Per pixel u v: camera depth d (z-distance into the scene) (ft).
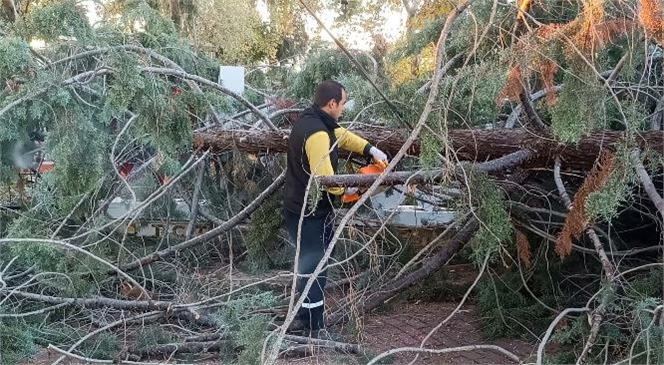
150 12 13.37
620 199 7.92
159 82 11.48
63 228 12.98
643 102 11.19
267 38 37.86
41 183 12.16
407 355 10.91
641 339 7.90
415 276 12.38
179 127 11.77
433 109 8.24
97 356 10.41
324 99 10.90
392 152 11.72
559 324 10.69
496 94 8.42
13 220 12.73
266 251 14.57
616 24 8.08
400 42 14.55
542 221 11.41
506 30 8.95
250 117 15.97
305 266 10.82
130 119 11.95
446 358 10.71
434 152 8.32
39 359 10.36
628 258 11.77
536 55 7.86
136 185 14.73
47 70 10.82
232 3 35.24
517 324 11.60
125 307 11.78
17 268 12.53
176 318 12.29
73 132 10.88
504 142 10.22
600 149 8.75
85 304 11.68
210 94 12.94
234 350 10.30
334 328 12.05
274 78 18.49
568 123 7.71
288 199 11.15
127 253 14.16
